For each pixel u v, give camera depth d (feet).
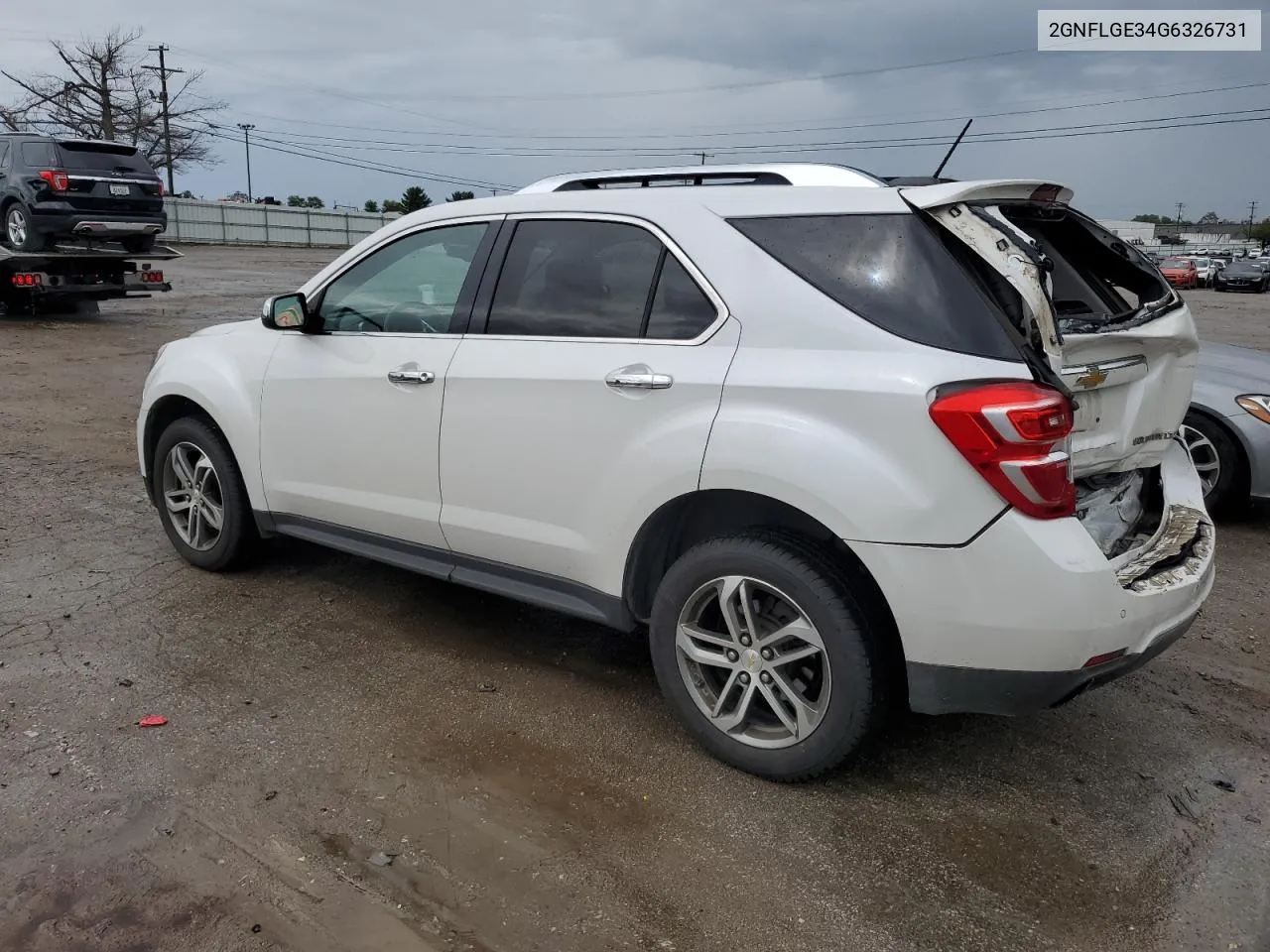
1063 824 9.82
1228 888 8.92
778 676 10.06
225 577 15.79
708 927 8.29
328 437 13.48
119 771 10.30
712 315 10.20
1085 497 10.15
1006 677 9.01
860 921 8.39
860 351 9.33
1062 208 11.08
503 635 13.98
